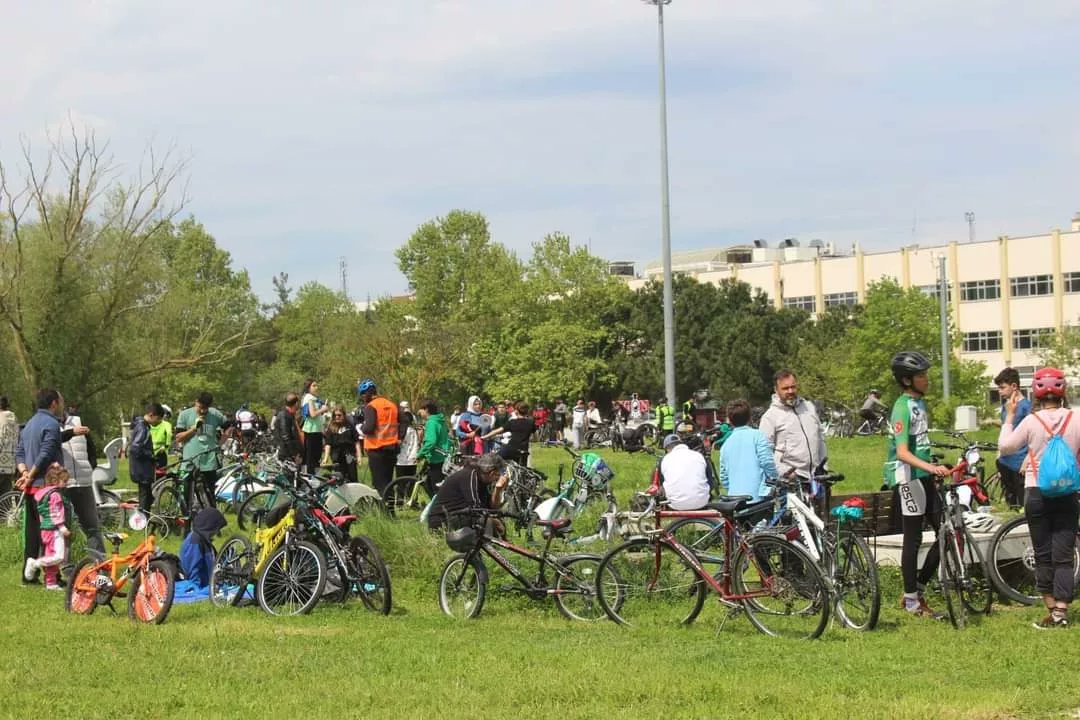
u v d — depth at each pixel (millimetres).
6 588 13844
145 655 9773
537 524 11430
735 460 11305
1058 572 9984
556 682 8352
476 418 24734
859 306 77812
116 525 19078
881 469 28359
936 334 62656
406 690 8312
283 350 91625
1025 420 10180
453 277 90750
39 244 34125
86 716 7832
